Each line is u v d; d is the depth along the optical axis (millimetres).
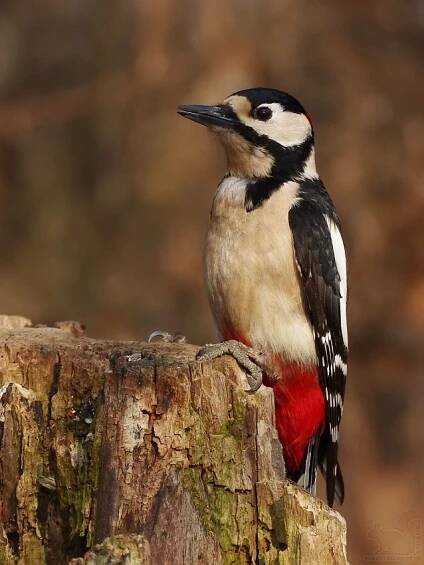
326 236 7559
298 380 7559
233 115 7805
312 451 7844
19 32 17641
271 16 15508
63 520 6230
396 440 15070
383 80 15891
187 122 15539
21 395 6355
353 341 15305
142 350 6574
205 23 15383
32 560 6250
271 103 7781
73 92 16297
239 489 6203
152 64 15602
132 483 6094
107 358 6438
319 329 7520
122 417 6129
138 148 15852
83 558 5730
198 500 6156
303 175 7859
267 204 7434
